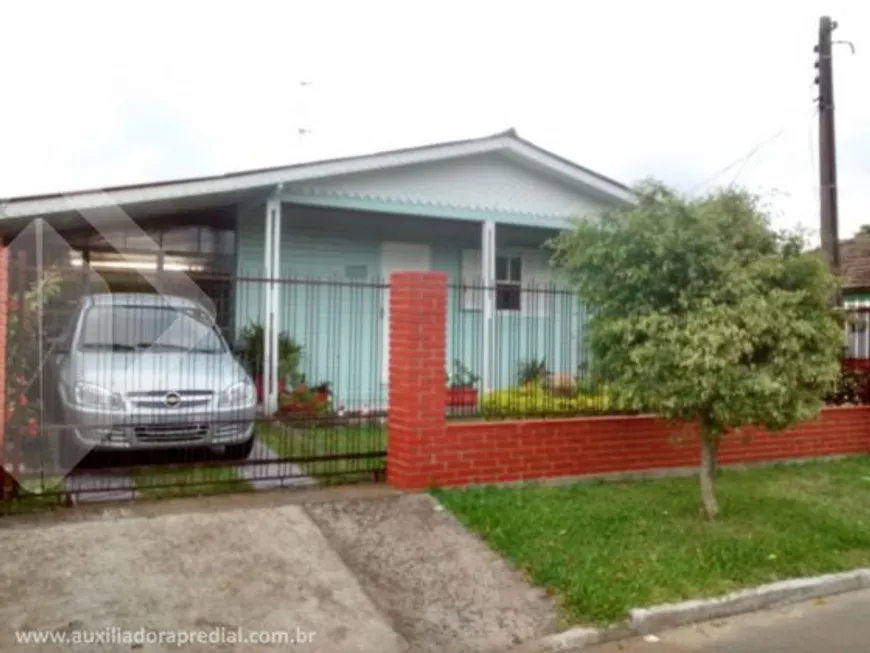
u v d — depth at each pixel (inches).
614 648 180.9
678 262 246.5
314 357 405.4
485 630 183.5
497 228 500.1
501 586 202.8
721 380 231.9
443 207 458.0
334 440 277.3
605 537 232.5
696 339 231.5
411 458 258.5
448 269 525.0
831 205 476.1
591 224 265.7
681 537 236.7
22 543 195.0
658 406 251.1
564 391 304.2
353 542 218.7
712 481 260.2
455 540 225.5
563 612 191.6
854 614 203.0
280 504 235.6
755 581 211.9
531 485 280.8
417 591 198.1
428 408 261.7
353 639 175.9
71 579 183.3
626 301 255.9
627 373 252.8
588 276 268.4
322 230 483.8
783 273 248.2
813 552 233.5
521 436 280.7
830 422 368.2
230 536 211.0
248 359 350.0
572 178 491.5
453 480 265.9
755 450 344.8
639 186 263.4
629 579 204.2
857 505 287.6
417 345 260.2
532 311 341.7
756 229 253.0
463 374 364.2
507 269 548.7
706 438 258.1
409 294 260.4
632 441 306.2
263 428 282.0
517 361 353.4
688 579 207.8
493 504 249.0
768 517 262.2
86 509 224.4
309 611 184.1
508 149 464.4
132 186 365.4
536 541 224.8
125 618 172.4
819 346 249.0
